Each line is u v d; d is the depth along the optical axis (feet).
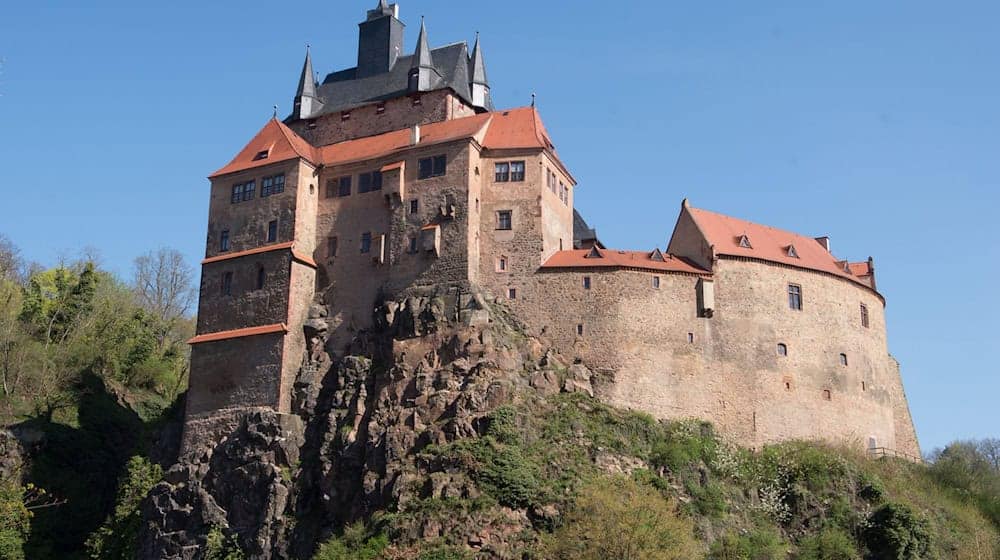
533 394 261.24
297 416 271.69
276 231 295.28
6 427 291.99
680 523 225.35
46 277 360.07
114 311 364.99
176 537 263.90
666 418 273.95
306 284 289.53
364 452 254.47
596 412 262.88
